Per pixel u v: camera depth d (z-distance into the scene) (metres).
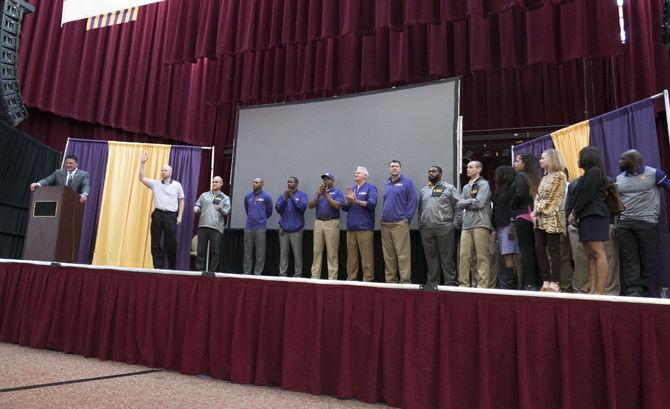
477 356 2.31
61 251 3.90
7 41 5.87
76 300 3.32
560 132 5.22
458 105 5.45
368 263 4.73
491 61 5.95
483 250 3.72
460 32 6.38
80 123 7.77
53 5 7.34
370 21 5.80
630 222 3.43
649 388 2.02
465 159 7.00
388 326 2.49
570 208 3.11
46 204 3.97
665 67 5.75
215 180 5.45
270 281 2.80
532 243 3.17
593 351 2.17
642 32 6.04
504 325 2.31
